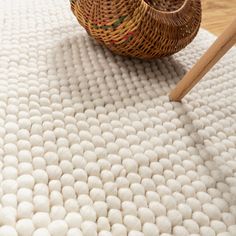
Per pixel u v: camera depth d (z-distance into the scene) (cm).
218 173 67
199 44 107
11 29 97
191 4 90
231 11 142
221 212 60
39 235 50
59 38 97
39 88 78
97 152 66
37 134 67
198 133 75
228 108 83
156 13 83
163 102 81
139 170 65
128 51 86
